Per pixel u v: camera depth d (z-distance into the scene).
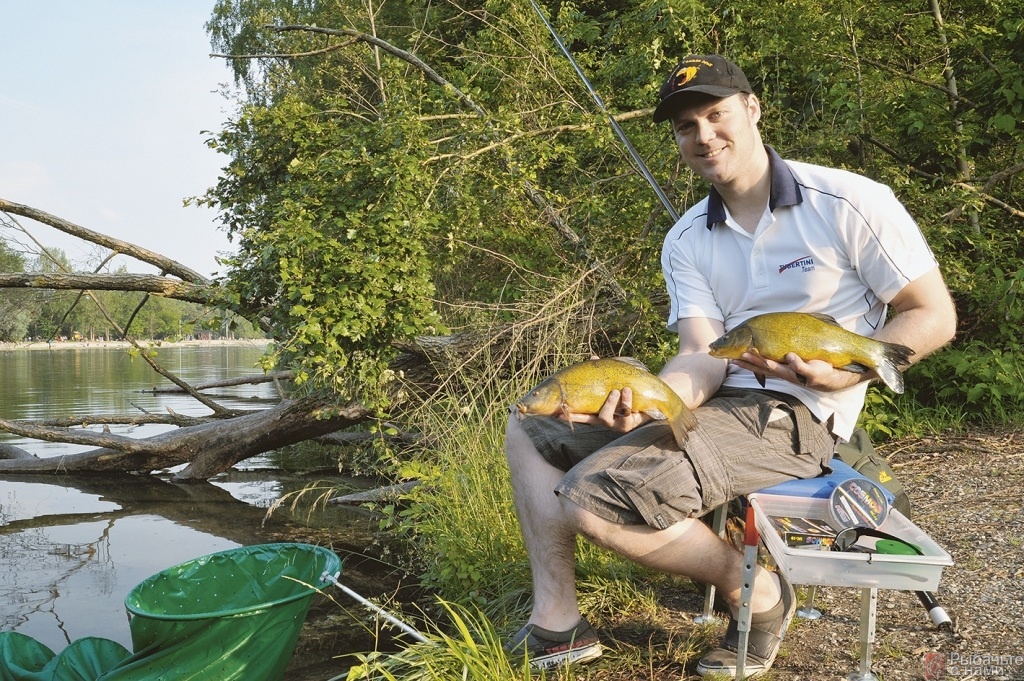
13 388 16.77
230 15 17.88
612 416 2.42
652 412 2.42
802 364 2.35
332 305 5.60
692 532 2.52
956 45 7.39
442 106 7.21
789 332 2.35
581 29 8.54
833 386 2.41
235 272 6.09
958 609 3.09
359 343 5.95
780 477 2.54
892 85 7.79
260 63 15.73
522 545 4.27
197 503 7.39
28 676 3.45
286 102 6.82
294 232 5.67
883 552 2.21
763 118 7.07
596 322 6.39
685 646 2.92
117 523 6.76
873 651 2.81
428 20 10.28
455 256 6.99
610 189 7.40
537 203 7.35
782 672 2.67
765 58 7.46
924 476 4.88
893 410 6.02
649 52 7.03
